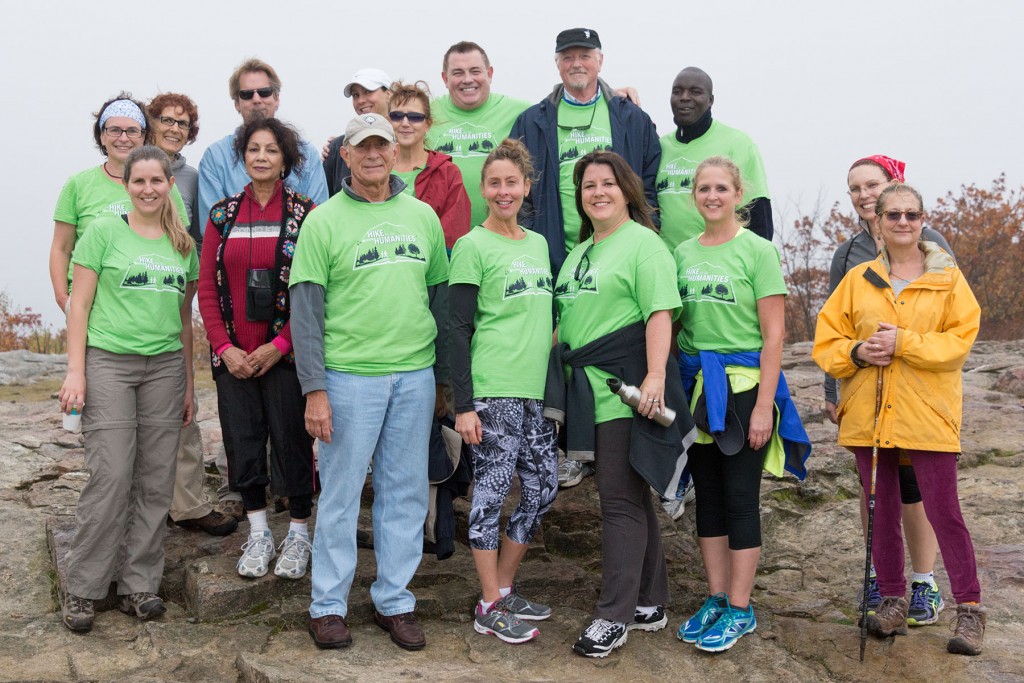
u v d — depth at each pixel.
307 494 4.25
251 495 4.28
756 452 3.98
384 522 3.95
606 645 3.83
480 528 3.96
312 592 3.91
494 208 3.96
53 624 4.06
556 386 4.01
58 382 9.36
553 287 4.35
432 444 4.14
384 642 3.90
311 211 3.88
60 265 4.61
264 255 4.11
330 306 3.83
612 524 3.90
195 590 4.14
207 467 5.77
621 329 3.92
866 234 4.38
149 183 4.05
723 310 4.01
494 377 3.92
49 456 6.09
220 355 4.10
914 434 3.77
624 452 3.88
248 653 3.68
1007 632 4.08
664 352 3.83
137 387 4.12
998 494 5.36
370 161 3.75
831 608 4.34
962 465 5.91
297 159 4.23
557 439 4.16
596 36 5.17
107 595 4.23
